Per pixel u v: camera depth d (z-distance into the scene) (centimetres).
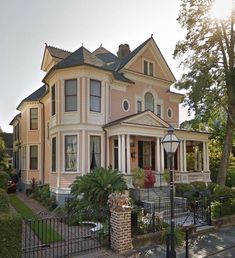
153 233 1081
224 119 2475
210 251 1030
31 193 2362
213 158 2786
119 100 2150
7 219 782
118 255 942
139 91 2305
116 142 2030
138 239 1034
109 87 2050
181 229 1162
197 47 2192
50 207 1727
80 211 1329
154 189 1795
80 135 1858
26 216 1490
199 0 2148
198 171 2405
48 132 2467
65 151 1889
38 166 2647
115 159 2008
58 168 1884
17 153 3316
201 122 2336
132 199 1580
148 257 938
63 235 1112
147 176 1839
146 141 2258
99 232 1077
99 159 1925
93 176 1408
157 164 2023
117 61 2506
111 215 1012
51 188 1975
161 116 2447
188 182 2095
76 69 1877
